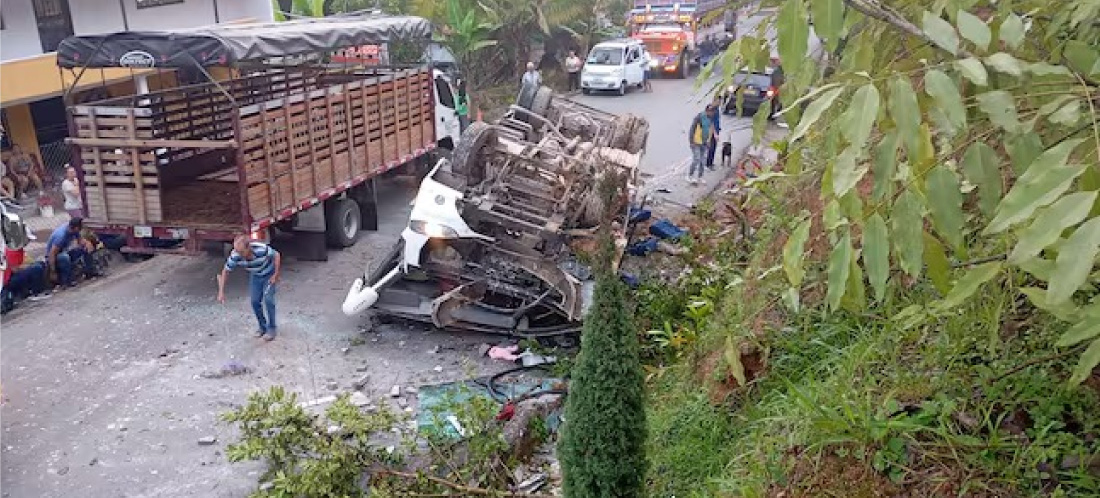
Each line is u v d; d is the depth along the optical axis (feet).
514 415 21.71
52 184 51.47
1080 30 8.64
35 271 33.32
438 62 69.67
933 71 7.04
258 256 27.73
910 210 7.30
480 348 27.50
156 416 23.85
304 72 47.06
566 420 12.43
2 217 29.12
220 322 30.40
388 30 43.60
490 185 27.81
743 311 19.79
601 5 95.81
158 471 21.17
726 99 13.34
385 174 46.55
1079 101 7.09
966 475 11.48
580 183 28.58
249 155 31.42
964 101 7.80
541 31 86.02
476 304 27.45
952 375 13.19
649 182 49.65
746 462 14.44
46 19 51.70
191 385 25.67
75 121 32.01
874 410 13.21
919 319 11.26
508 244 27.09
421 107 45.65
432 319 27.30
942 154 7.98
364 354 27.55
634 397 11.93
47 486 20.56
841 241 7.70
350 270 35.96
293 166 34.01
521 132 34.88
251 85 42.96
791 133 8.81
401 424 20.48
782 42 7.44
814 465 12.87
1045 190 6.27
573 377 12.26
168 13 59.82
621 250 29.01
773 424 14.78
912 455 12.15
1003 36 7.48
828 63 9.87
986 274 7.60
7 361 27.43
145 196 32.32
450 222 26.21
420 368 26.45
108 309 31.81
